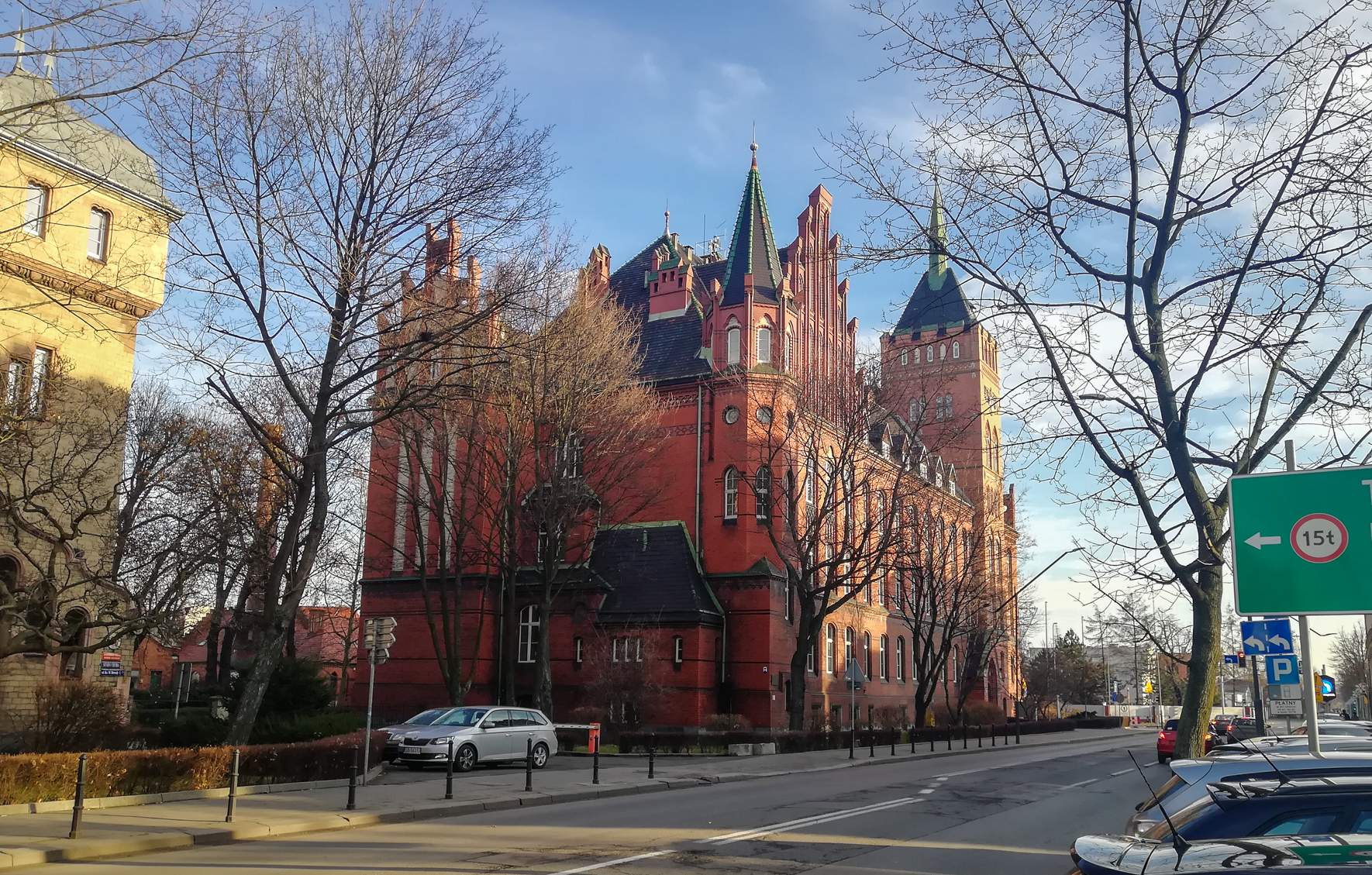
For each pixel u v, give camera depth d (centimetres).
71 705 2252
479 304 2927
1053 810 1803
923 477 4662
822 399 3994
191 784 1781
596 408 3678
